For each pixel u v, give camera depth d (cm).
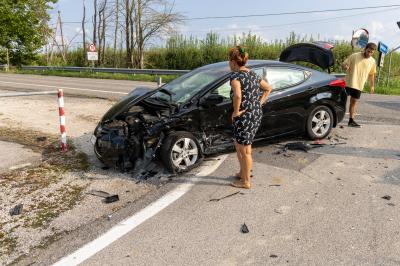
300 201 446
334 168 553
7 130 881
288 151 638
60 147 728
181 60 3130
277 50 2861
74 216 438
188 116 551
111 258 346
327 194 464
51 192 509
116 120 590
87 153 682
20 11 3972
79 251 361
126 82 2116
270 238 367
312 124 685
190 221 407
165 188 500
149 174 550
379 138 709
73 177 561
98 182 538
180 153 548
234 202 449
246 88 445
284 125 650
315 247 349
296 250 345
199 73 651
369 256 332
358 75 777
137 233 388
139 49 3316
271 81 641
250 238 369
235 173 539
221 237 372
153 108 582
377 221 393
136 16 3284
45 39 4156
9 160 652
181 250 353
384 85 1830
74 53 3988
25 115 1066
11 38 3906
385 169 543
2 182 549
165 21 3203
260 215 414
